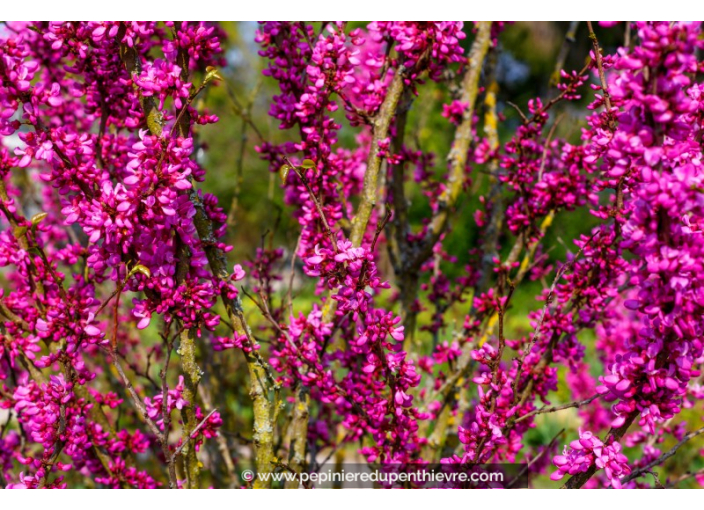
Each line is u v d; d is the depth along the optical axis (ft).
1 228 8.81
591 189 7.85
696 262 4.56
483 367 8.61
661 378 4.92
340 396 6.96
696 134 5.31
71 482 10.72
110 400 7.75
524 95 33.91
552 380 7.85
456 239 29.09
